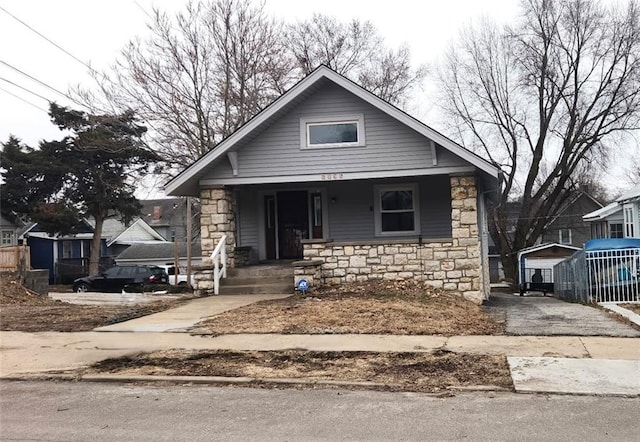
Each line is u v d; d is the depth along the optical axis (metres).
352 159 15.30
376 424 5.46
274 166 15.58
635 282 13.95
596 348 8.23
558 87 34.53
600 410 5.75
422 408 5.95
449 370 7.32
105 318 11.69
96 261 39.03
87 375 7.51
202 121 26.33
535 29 34.12
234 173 15.70
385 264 14.53
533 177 36.62
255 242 17.98
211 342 9.13
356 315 10.67
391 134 15.12
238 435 5.23
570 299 17.38
